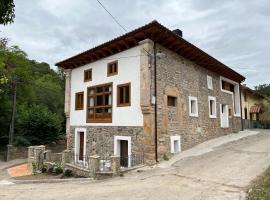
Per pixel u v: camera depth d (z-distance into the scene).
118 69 13.32
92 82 15.10
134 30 11.60
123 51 13.16
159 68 12.31
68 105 17.00
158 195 6.53
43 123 23.25
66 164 12.29
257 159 10.45
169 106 12.78
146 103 11.31
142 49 11.90
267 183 6.72
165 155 11.87
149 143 11.18
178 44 13.11
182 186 7.32
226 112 19.36
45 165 13.61
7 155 19.08
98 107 14.43
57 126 24.23
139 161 11.54
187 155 12.20
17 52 24.30
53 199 6.66
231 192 6.44
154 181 8.17
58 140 26.45
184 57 14.50
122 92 13.09
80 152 15.88
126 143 12.73
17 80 22.64
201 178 8.14
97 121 14.38
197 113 15.14
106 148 13.51
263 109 32.00
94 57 14.91
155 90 11.80
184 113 13.86
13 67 23.34
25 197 6.96
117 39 12.48
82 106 15.86
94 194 6.99
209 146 14.22
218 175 8.37
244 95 27.64
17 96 24.27
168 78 12.89
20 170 14.38
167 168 10.11
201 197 6.17
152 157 11.08
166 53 13.00
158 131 11.74
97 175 9.84
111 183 8.44
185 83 14.30
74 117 16.44
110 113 13.57
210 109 17.23
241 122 22.03
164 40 12.46
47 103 32.09
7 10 6.51
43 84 34.28
